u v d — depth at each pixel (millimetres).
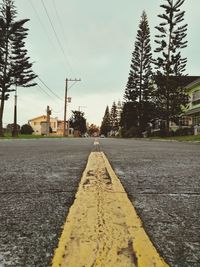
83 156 6113
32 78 36594
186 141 21281
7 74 35500
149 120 54188
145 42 51375
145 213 1967
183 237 1544
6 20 35469
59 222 1766
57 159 5422
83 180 3029
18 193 2547
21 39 35594
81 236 1452
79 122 112250
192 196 2465
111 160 5297
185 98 39094
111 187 2676
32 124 120000
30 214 1930
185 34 36375
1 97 35656
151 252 1260
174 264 1230
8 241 1470
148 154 6801
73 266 1135
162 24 36719
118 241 1382
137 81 52156
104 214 1829
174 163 4824
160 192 2602
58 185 2891
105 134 171625
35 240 1479
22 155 6352
